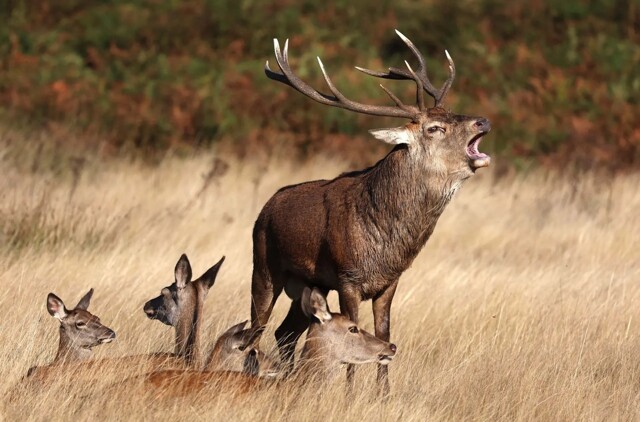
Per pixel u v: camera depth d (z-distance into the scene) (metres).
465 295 32.53
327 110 66.12
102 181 54.09
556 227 46.72
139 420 20.70
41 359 25.38
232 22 77.12
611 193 52.59
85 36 75.19
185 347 24.44
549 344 27.48
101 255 36.97
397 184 26.56
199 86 69.75
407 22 78.31
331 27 78.81
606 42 75.12
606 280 35.59
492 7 79.25
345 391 23.64
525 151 63.72
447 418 23.42
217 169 53.47
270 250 28.58
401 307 31.31
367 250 26.70
